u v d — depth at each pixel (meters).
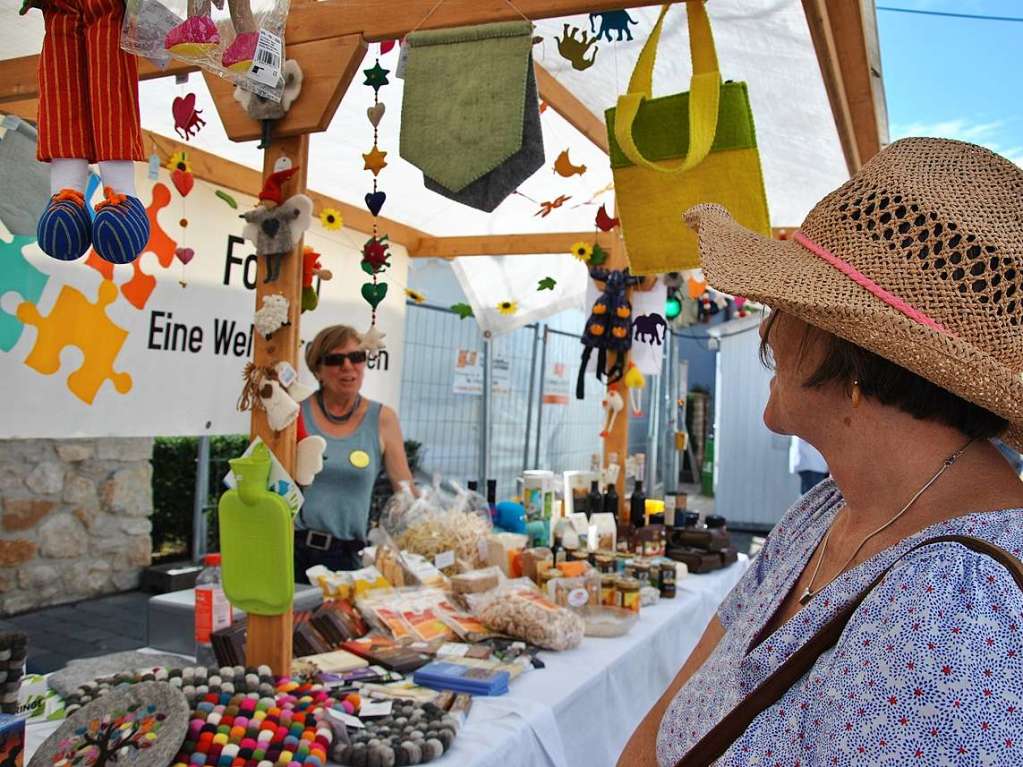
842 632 0.78
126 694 1.50
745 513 9.16
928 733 0.63
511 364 7.58
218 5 1.50
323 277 2.09
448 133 1.76
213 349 3.60
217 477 5.92
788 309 0.81
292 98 1.91
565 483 3.83
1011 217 0.75
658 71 3.00
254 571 1.87
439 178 1.77
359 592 2.43
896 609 0.70
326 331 3.45
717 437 9.23
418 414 6.41
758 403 9.08
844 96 2.54
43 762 1.37
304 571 3.25
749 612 1.01
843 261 0.81
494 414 7.29
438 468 6.57
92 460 4.81
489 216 4.73
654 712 1.21
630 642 2.43
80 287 3.01
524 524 3.44
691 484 13.27
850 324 0.76
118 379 3.17
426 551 2.83
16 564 4.47
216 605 2.06
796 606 0.91
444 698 1.82
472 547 2.86
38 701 1.73
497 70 1.74
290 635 1.90
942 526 0.76
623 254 4.18
